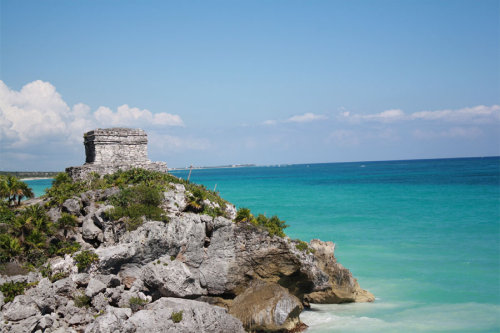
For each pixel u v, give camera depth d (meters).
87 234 34.28
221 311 30.28
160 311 27.67
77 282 29.72
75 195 37.53
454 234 56.97
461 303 35.81
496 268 43.41
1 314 25.20
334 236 57.34
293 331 32.16
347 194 106.19
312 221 67.81
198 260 34.31
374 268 44.38
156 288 32.31
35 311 25.89
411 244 52.59
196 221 34.47
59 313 27.55
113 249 31.55
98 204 36.94
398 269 43.91
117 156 45.41
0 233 32.91
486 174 162.88
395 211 75.81
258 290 34.59
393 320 33.44
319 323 33.72
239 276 35.03
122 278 32.16
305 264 35.75
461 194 96.62
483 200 85.56
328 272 38.38
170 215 35.19
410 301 36.69
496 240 53.47
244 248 35.12
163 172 45.94
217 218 35.25
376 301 37.28
